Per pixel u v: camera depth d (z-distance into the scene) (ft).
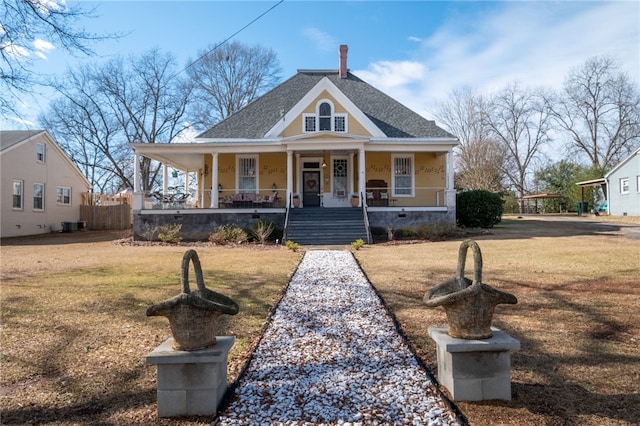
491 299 10.02
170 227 57.93
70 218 94.43
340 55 81.87
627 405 9.68
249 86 133.69
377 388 10.93
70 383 11.62
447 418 9.26
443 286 10.71
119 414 9.87
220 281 26.00
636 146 141.18
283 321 17.48
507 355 10.11
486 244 44.73
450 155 62.69
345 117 68.49
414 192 69.26
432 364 12.62
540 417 9.20
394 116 73.36
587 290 21.42
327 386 11.12
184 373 9.80
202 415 9.74
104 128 119.03
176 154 65.51
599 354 12.89
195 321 9.84
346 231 54.39
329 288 23.90
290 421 9.30
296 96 76.18
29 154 81.46
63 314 18.54
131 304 20.27
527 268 28.25
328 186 69.41
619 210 93.35
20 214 78.59
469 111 158.61
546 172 142.10
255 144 61.93
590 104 146.61
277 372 12.16
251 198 61.87
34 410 10.05
